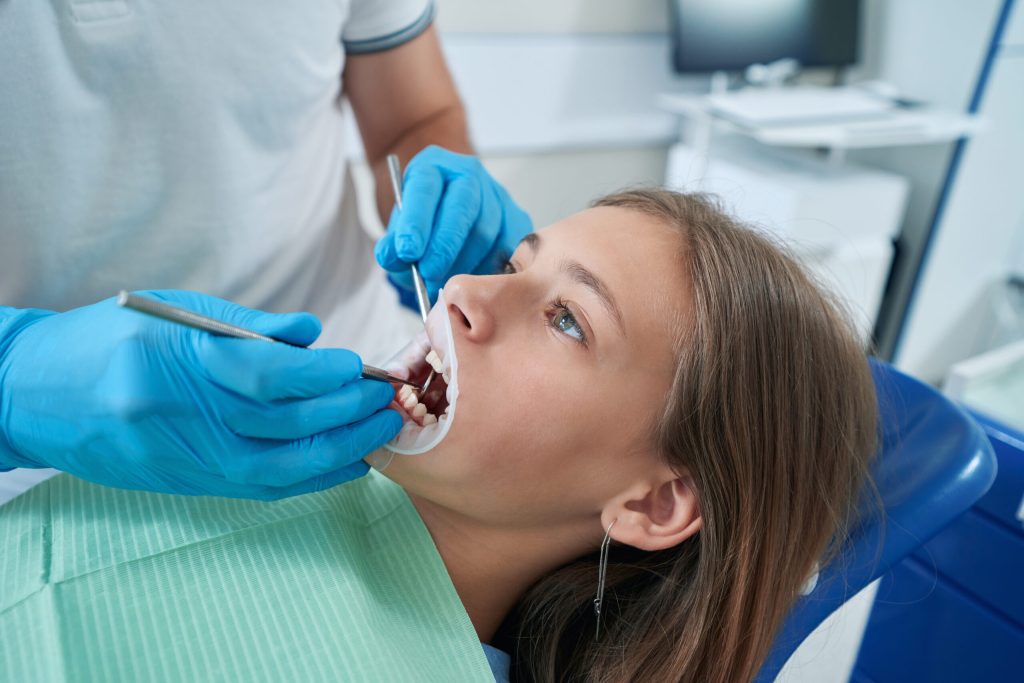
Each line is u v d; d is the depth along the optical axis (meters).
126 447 0.58
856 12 2.18
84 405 0.57
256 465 0.59
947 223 2.14
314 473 0.61
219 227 0.78
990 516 0.90
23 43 0.61
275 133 0.79
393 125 1.03
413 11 0.92
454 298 0.66
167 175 0.73
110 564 0.62
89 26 0.63
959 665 0.97
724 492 0.69
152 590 0.60
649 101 2.22
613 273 0.67
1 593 0.59
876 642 1.07
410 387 0.69
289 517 0.69
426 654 0.63
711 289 0.68
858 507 0.77
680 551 0.76
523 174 2.18
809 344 0.72
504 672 0.72
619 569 0.78
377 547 0.72
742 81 2.17
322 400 0.60
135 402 0.55
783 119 1.82
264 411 0.58
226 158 0.75
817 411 0.73
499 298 0.67
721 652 0.70
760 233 0.78
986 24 1.96
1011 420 1.24
